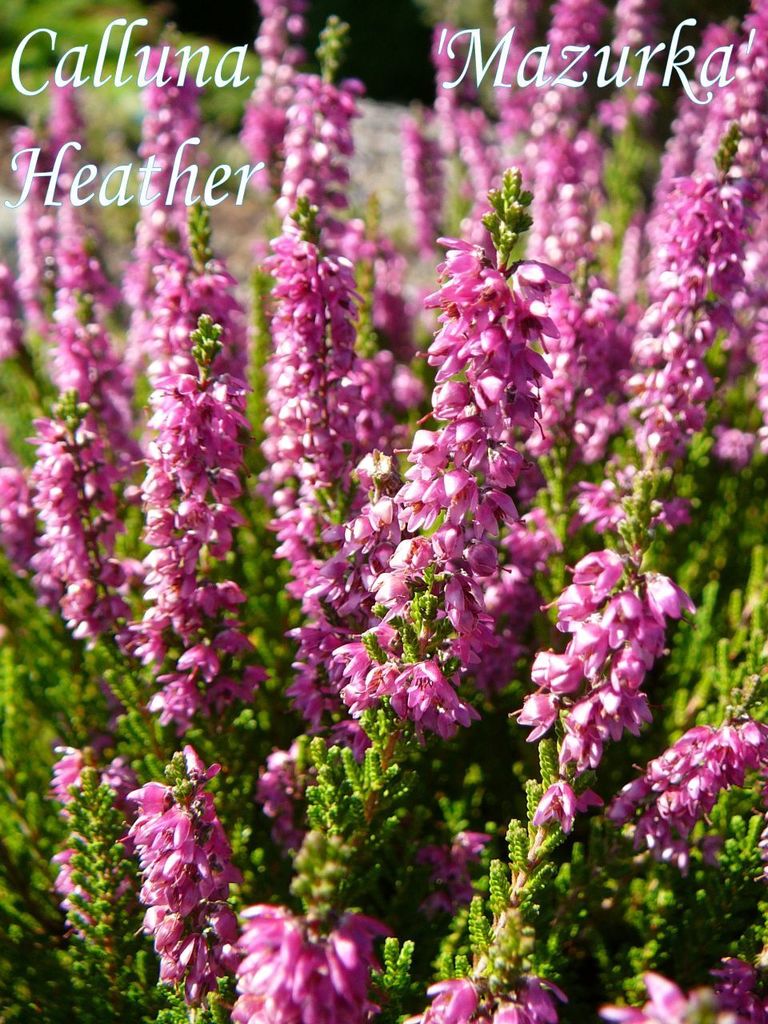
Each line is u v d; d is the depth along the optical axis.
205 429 0.10
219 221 0.39
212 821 0.09
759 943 0.10
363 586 0.10
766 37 0.16
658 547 0.16
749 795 0.12
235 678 0.12
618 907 0.13
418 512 0.09
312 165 0.16
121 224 0.37
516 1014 0.07
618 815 0.10
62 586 0.15
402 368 0.21
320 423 0.12
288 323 0.11
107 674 0.13
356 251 0.21
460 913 0.12
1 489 0.16
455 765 0.15
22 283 0.22
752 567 0.17
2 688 0.16
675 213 0.13
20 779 0.15
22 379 0.22
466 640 0.09
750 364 0.21
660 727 0.15
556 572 0.14
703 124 0.23
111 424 0.17
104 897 0.11
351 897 0.09
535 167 0.21
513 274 0.08
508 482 0.09
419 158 0.26
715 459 0.21
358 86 0.16
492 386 0.08
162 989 0.11
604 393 0.15
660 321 0.14
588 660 0.08
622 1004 0.12
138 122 0.49
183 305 0.13
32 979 0.12
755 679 0.09
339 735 0.11
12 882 0.13
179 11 0.71
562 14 0.21
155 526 0.11
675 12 0.41
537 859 0.09
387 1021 0.09
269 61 0.23
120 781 0.12
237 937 0.09
